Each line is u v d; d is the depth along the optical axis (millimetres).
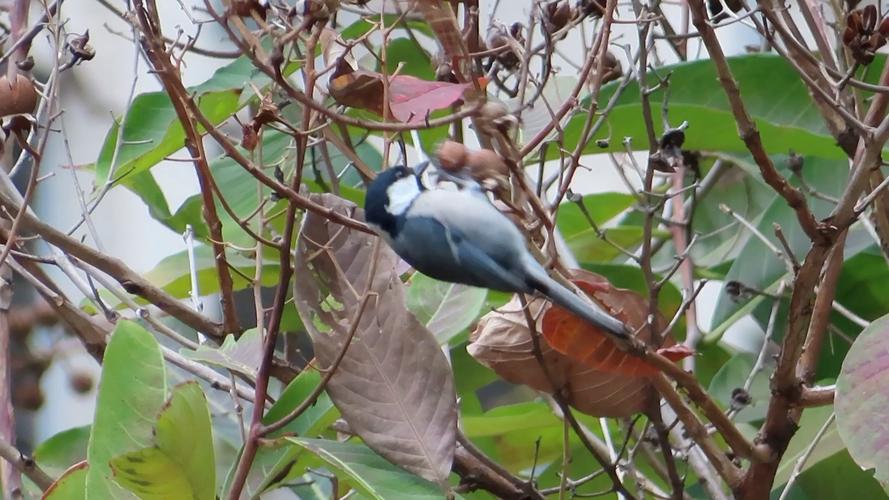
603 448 7117
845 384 5078
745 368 8359
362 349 5422
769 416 5484
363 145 8820
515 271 4828
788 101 7215
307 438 5418
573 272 5504
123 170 6809
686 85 7211
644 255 5648
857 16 5191
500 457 8336
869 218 7188
